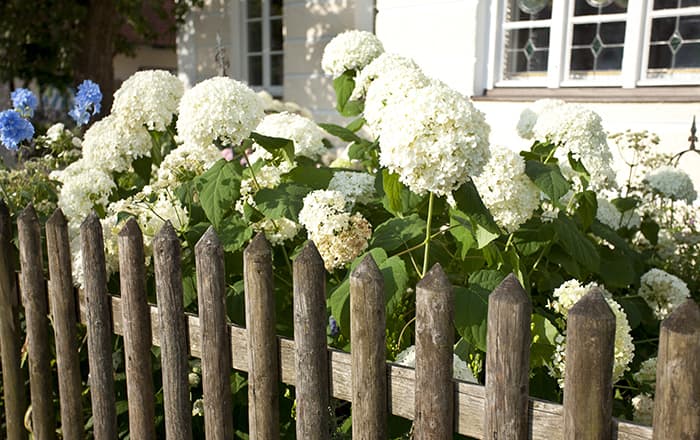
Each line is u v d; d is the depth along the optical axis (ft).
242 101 7.86
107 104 35.29
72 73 40.40
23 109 10.44
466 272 7.69
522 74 18.26
